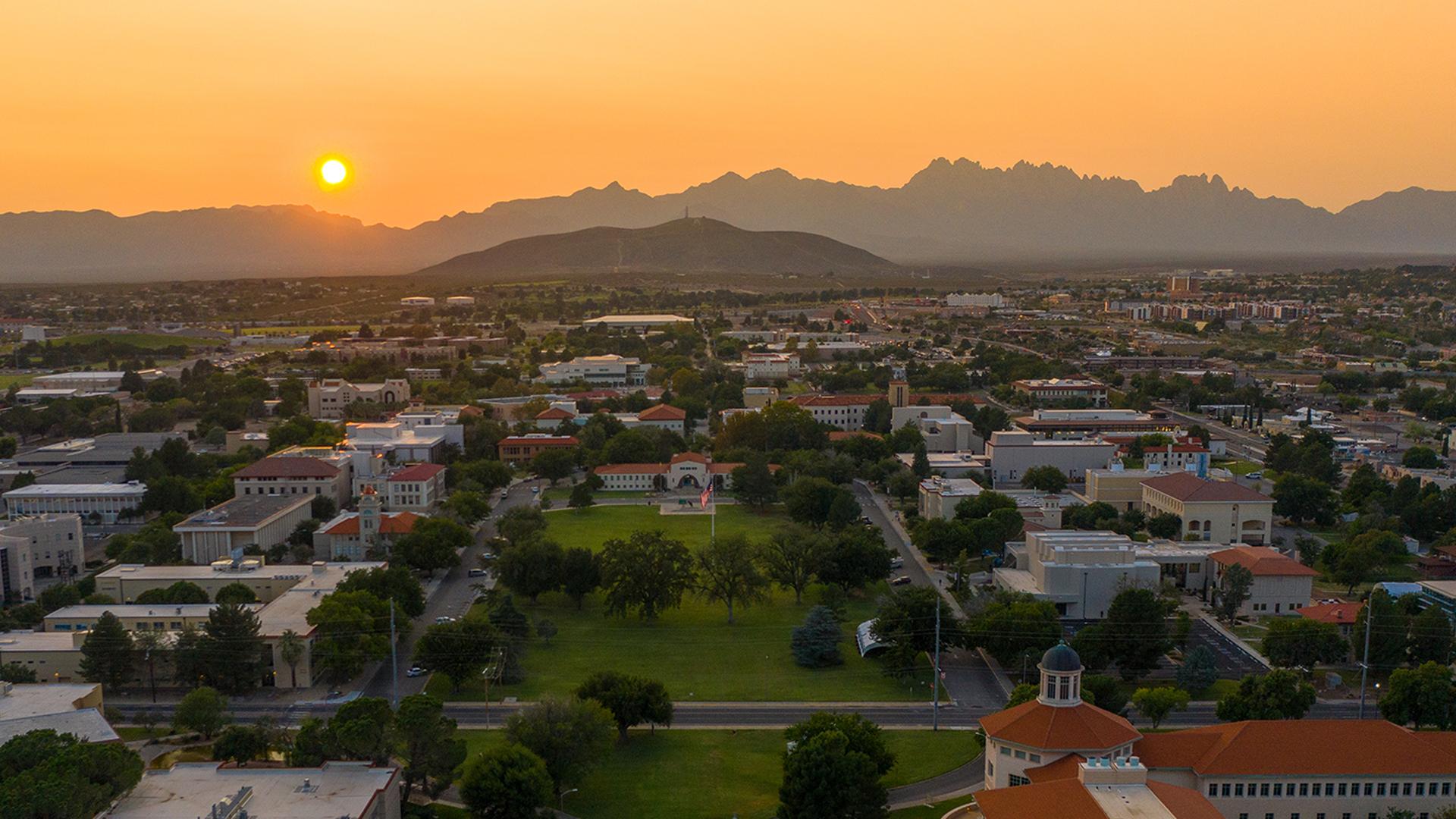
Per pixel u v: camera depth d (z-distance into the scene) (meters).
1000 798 155.50
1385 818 171.88
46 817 160.75
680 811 197.50
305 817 170.50
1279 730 175.88
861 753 189.25
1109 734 175.00
